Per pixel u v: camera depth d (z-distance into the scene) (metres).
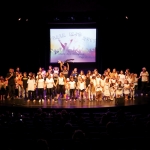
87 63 24.16
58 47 23.69
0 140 9.12
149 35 23.09
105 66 24.22
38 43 23.73
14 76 19.55
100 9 21.58
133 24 22.95
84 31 23.72
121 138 8.78
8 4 20.55
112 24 23.55
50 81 18.70
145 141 8.73
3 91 19.47
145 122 11.66
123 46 23.94
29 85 18.80
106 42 23.97
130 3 20.98
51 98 19.39
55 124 11.56
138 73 23.97
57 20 22.86
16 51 23.48
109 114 12.22
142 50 23.59
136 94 21.12
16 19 21.80
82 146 7.89
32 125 11.59
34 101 18.69
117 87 18.52
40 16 22.41
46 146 7.29
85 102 18.30
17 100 19.03
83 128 10.59
